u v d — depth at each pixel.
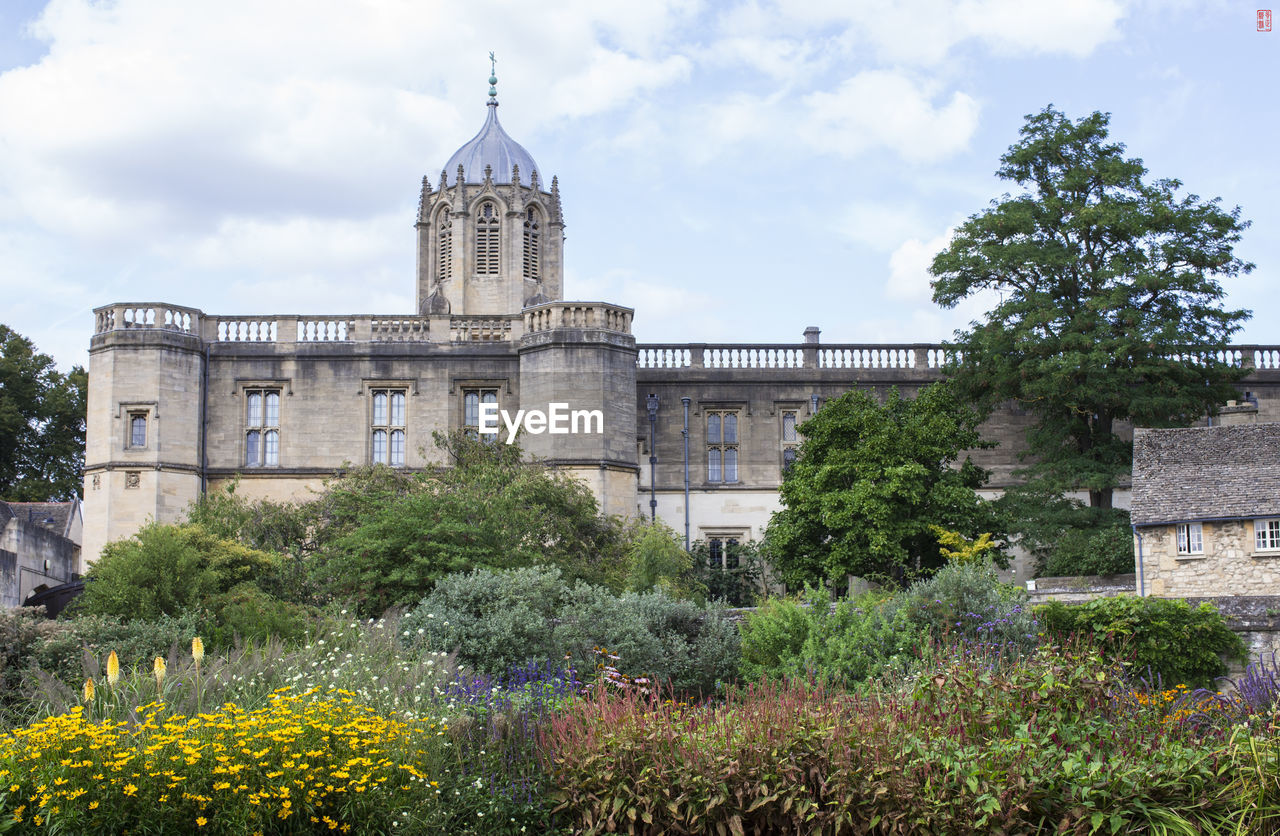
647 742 15.30
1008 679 15.65
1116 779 13.32
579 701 17.70
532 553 33.88
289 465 48.59
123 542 29.05
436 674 19.64
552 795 15.68
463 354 49.06
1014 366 45.31
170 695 17.47
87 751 14.48
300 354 49.16
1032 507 43.66
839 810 13.95
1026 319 43.94
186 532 31.12
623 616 24.81
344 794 14.72
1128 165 45.09
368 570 30.50
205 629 24.94
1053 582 39.28
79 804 13.97
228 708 16.11
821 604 24.41
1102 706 15.25
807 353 51.47
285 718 15.34
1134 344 42.97
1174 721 14.99
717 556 50.16
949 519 39.22
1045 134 45.81
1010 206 45.31
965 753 13.84
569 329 46.66
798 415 51.09
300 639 23.88
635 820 14.96
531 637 24.25
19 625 22.45
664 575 37.19
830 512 39.50
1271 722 14.27
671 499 50.28
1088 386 43.44
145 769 14.25
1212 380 45.19
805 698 16.39
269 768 14.54
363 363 49.19
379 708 17.30
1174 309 44.47
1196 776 13.42
